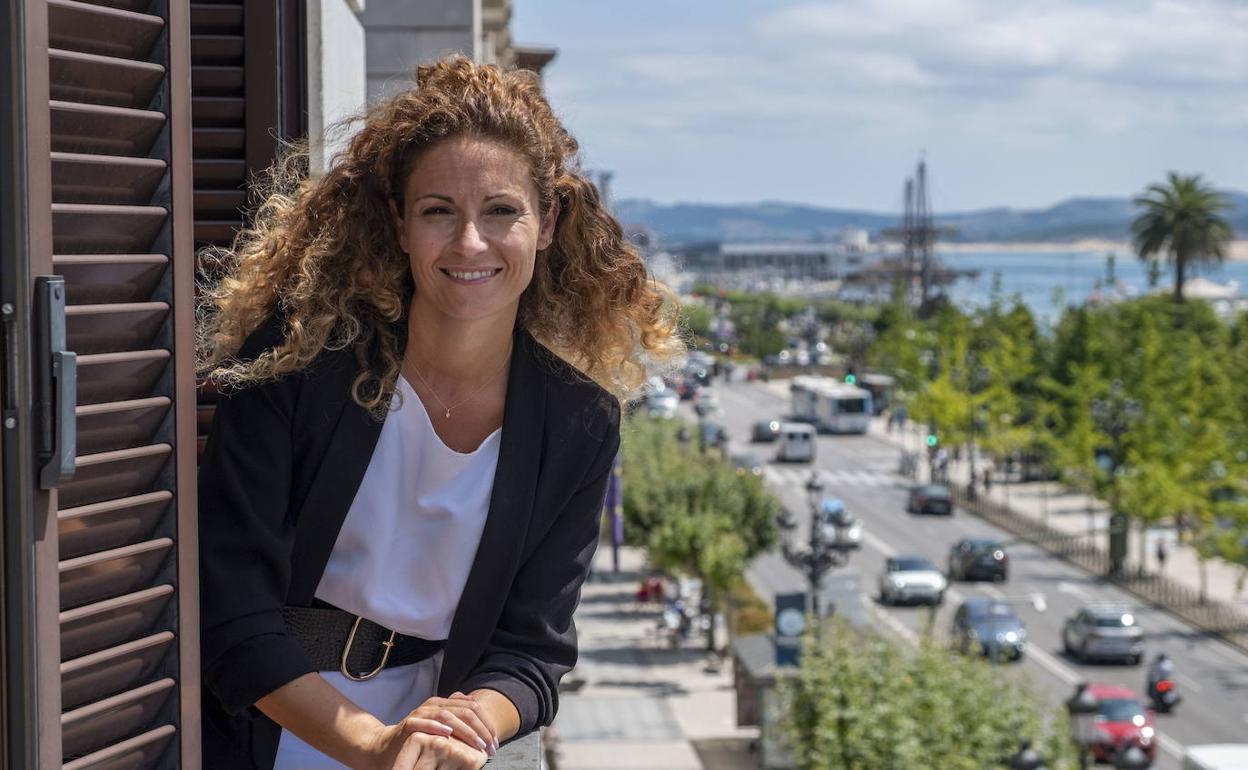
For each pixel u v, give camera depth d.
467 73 2.27
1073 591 49.66
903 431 93.56
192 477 1.96
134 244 1.88
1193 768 16.67
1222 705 36.50
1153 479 49.72
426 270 2.22
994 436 69.19
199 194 3.17
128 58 1.88
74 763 1.82
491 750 2.18
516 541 2.34
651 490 43.78
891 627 40.25
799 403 101.25
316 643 2.34
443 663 2.36
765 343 156.75
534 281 2.50
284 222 2.43
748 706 34.12
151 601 1.90
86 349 1.83
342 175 2.31
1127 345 66.50
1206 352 63.03
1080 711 20.56
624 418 2.64
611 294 2.51
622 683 40.22
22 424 1.68
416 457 2.30
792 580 53.09
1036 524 62.19
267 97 3.21
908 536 59.91
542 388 2.39
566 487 2.40
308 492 2.26
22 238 1.68
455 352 2.31
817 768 22.81
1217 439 49.34
